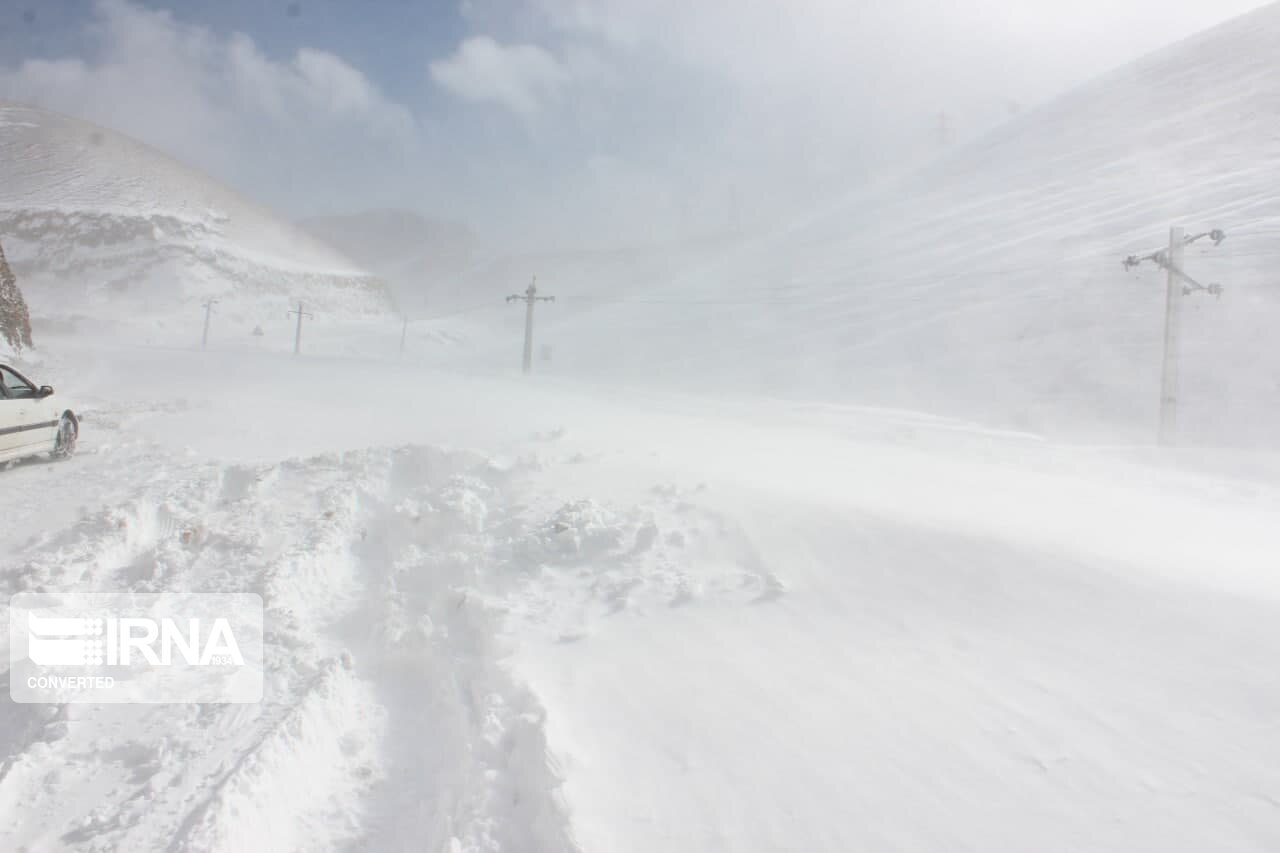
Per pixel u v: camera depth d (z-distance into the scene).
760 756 3.17
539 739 3.22
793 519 6.11
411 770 3.44
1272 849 2.51
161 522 6.92
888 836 2.66
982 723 3.38
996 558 5.25
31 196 128.88
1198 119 82.00
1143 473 13.84
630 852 2.60
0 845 2.76
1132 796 2.82
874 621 4.52
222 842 2.72
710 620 4.64
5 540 6.63
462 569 5.64
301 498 7.49
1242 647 3.94
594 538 5.86
